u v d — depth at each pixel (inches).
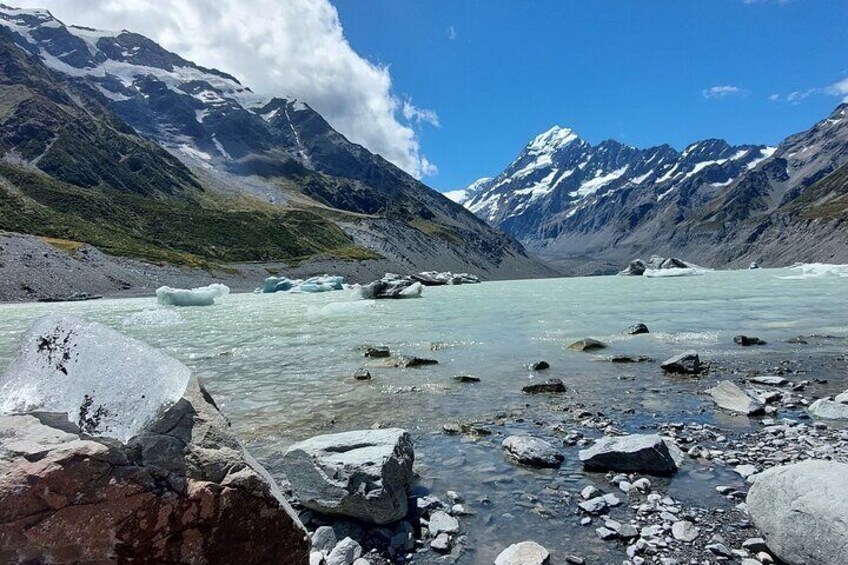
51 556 135.3
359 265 6688.0
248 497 163.5
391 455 276.5
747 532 243.3
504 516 268.8
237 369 681.0
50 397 165.0
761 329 888.9
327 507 264.1
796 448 346.0
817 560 201.8
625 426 406.9
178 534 150.0
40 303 2716.5
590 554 229.9
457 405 480.7
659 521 256.7
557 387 521.3
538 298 1867.6
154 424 161.3
